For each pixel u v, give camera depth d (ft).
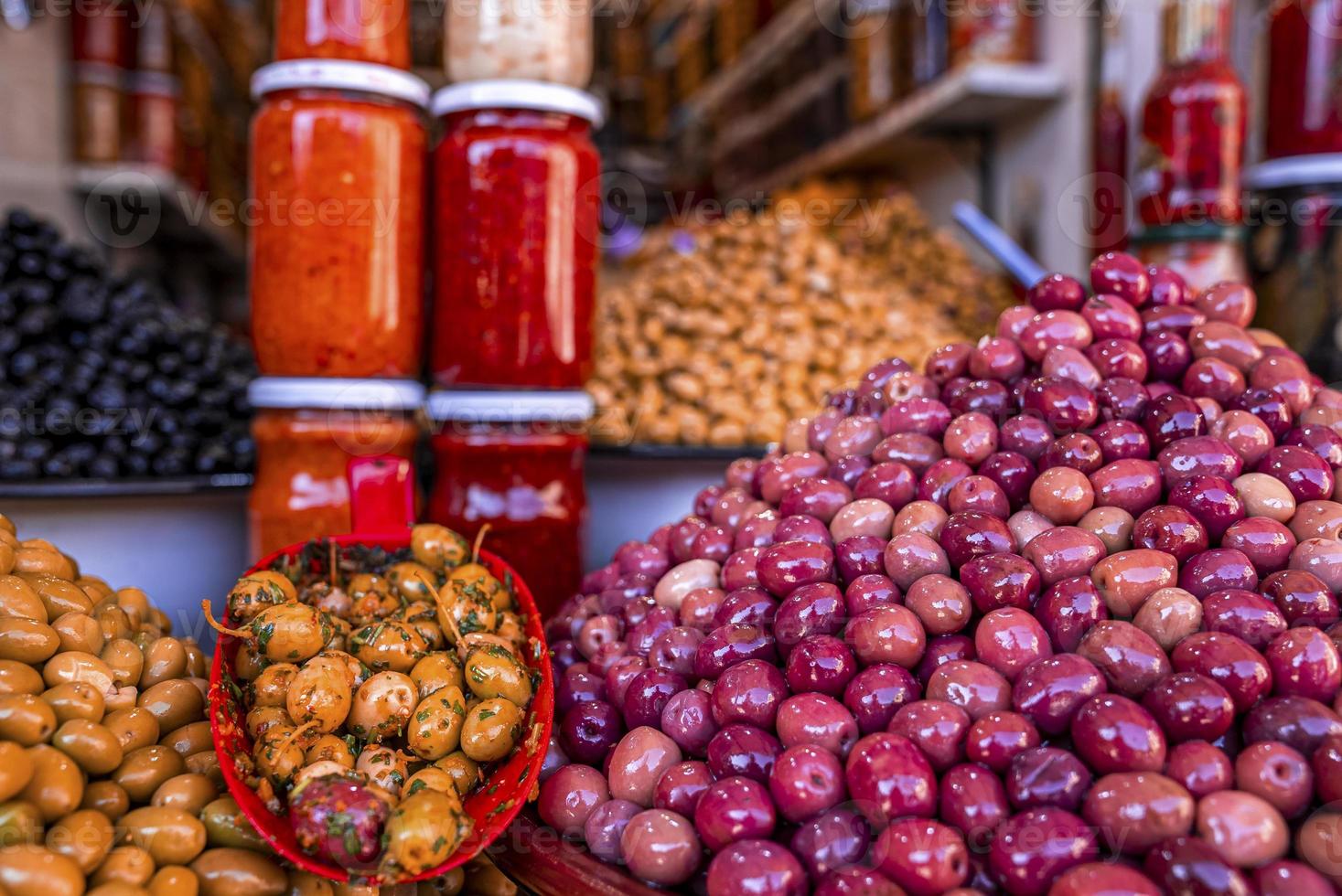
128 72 3.37
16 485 1.63
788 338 2.29
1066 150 3.01
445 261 1.62
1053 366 1.17
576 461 1.69
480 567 1.23
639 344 2.25
